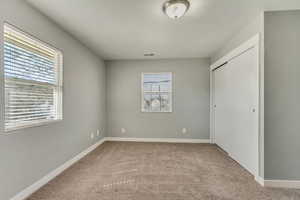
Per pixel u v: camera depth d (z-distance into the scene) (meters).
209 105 4.67
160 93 4.83
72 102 3.09
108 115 4.93
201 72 4.70
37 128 2.19
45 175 2.33
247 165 2.75
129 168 2.87
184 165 3.01
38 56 2.29
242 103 2.90
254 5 2.10
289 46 2.24
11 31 1.86
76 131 3.23
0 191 1.70
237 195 2.06
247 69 2.71
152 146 4.27
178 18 2.36
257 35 2.36
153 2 2.01
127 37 3.15
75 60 3.20
